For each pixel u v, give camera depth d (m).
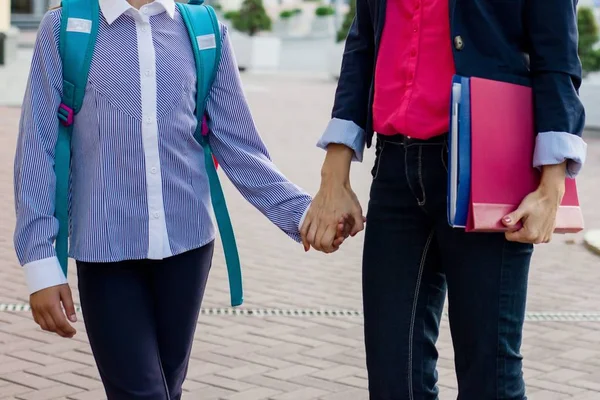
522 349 6.27
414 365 3.32
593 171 14.48
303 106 22.33
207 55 3.45
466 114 2.94
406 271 3.29
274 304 7.10
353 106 3.39
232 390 5.32
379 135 3.30
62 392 5.20
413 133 3.13
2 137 14.77
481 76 3.04
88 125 3.31
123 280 3.35
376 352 3.33
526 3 3.04
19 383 5.31
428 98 3.11
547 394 5.44
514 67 3.06
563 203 3.12
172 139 3.37
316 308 7.05
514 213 2.96
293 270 8.18
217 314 6.77
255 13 38.34
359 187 12.14
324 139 3.40
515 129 3.01
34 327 6.31
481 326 3.12
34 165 3.27
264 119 19.33
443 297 3.41
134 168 3.32
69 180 3.37
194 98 3.46
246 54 35.41
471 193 2.94
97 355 3.36
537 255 9.09
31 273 3.24
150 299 3.45
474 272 3.11
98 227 3.31
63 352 5.85
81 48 3.28
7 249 8.43
